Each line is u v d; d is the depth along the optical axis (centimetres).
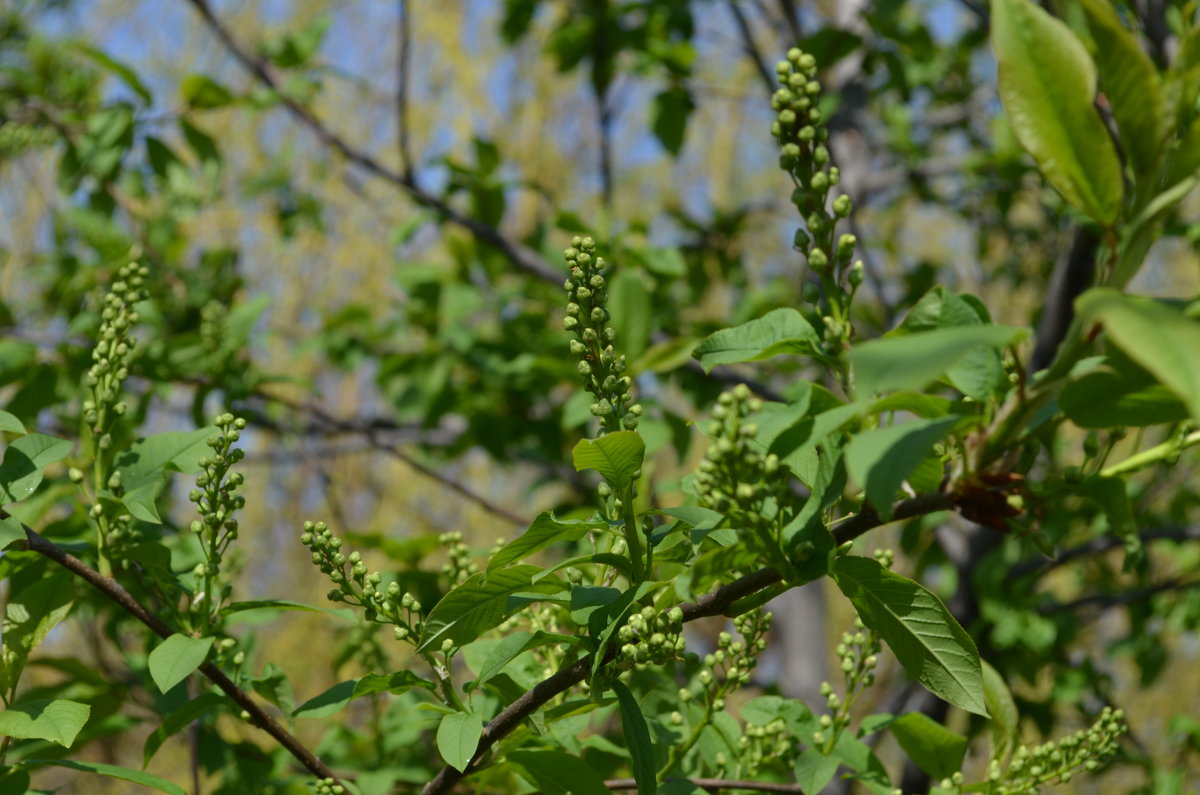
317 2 800
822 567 119
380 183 782
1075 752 185
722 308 698
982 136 544
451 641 147
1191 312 100
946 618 124
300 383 364
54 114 401
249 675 172
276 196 575
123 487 168
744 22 477
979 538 417
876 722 189
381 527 794
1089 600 403
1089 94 105
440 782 156
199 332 371
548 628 184
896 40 395
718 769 187
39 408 310
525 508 772
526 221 816
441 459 524
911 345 91
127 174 444
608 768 212
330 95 782
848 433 121
